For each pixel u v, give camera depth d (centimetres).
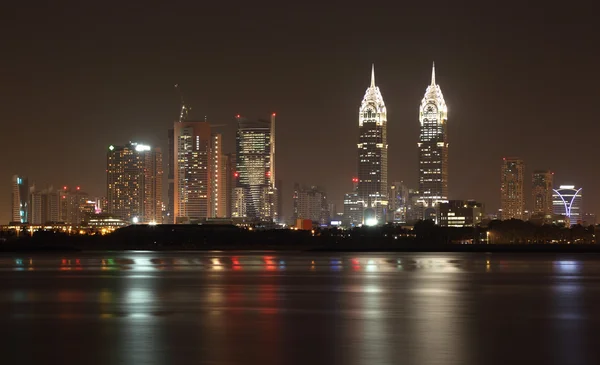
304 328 9188
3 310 10906
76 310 10875
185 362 7356
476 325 9419
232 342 8306
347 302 11806
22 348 8044
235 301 11944
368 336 8631
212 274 17625
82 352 7825
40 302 11862
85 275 17350
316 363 7281
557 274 17750
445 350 7844
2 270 19275
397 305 11419
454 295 12800
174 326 9362
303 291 13462
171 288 14062
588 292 13350
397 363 7269
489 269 19725
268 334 8781
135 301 11975
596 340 8406
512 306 11294
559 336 8656
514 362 7331
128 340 8450
